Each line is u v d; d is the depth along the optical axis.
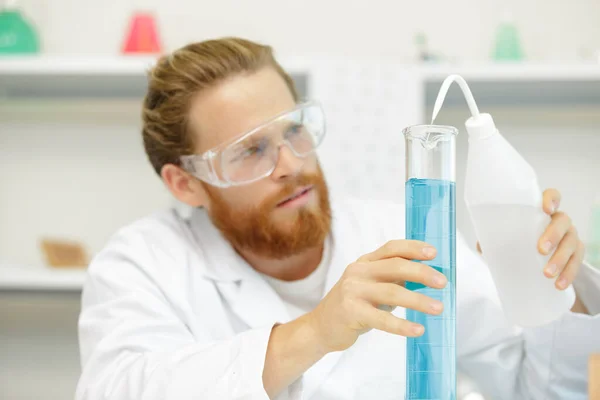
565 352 1.31
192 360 1.07
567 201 2.68
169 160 1.51
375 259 0.93
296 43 2.73
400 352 1.37
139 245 1.48
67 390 2.72
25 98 2.73
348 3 2.72
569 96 2.61
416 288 0.87
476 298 1.44
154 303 1.33
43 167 2.75
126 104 2.74
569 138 2.69
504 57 2.53
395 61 2.40
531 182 0.91
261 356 1.03
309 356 1.02
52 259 2.49
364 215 1.57
